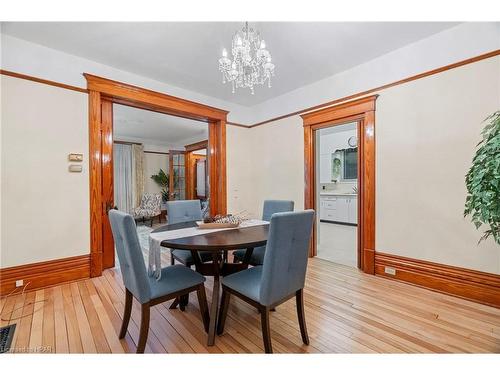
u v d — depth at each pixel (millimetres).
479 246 2092
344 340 1613
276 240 1357
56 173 2508
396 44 2465
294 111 3688
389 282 2574
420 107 2412
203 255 2414
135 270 1394
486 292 2057
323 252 3783
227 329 1769
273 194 4031
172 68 2932
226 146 4125
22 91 2328
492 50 2012
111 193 3045
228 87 3533
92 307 2064
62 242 2541
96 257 2740
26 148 2346
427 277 2383
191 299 2268
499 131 1394
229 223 2195
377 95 2715
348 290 2387
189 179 7051
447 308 2016
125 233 1362
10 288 2260
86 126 2695
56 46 2449
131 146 7020
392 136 2617
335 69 3000
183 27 2148
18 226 2307
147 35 2270
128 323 1665
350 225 6117
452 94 2217
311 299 2203
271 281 1390
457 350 1502
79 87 2652
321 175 7016
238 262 2416
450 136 2234
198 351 1523
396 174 2592
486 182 1393
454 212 2223
